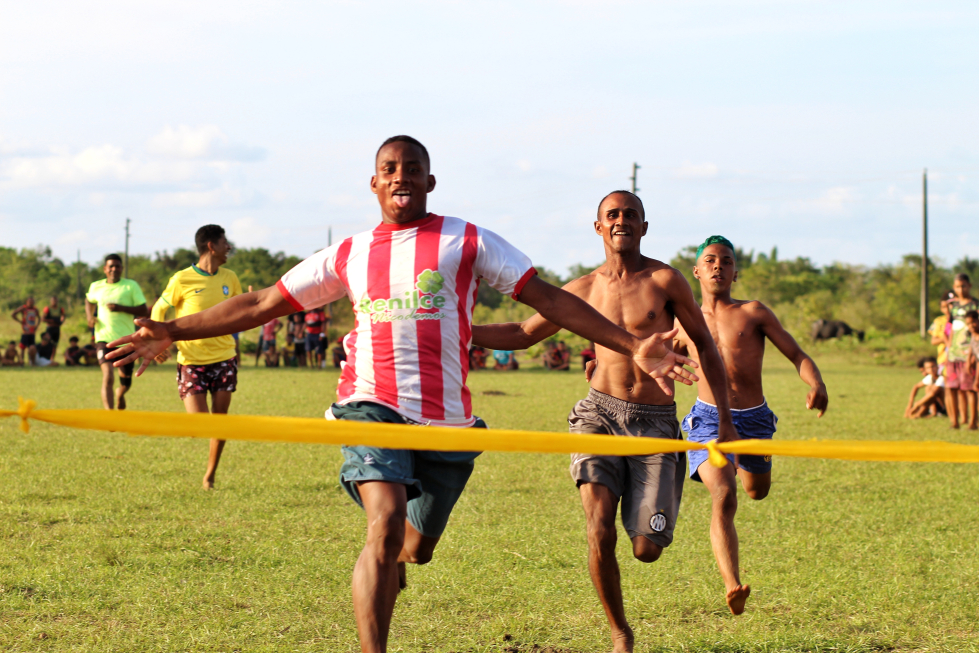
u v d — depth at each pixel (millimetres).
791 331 61312
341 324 54188
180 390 9188
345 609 5406
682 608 5531
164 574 6020
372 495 3996
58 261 92250
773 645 4902
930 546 7027
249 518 7676
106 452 11047
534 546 6855
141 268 79062
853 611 5473
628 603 5570
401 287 4141
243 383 23094
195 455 10938
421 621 5242
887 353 45156
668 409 5156
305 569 6168
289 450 11500
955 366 15109
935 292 72375
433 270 4133
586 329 4020
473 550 6711
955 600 5660
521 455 11492
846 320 72000
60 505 7988
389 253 4184
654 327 5199
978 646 4910
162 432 3109
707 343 5211
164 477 9492
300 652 4711
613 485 4922
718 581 6055
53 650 4660
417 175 4242
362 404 4148
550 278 70125
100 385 21141
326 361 33938
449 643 4934
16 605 5309
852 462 11336
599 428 5223
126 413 3096
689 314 5211
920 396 21766
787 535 7395
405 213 4238
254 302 4234
